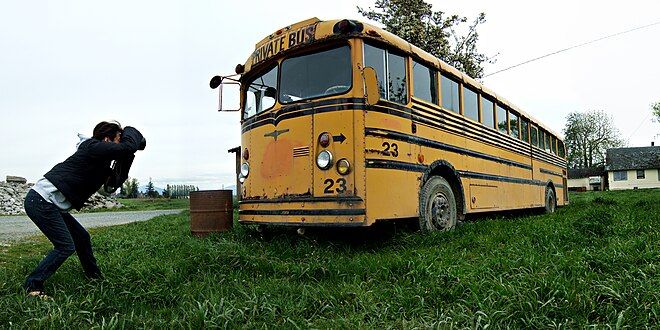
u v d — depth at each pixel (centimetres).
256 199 677
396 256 518
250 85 745
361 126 591
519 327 323
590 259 465
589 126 6825
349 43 613
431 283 415
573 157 7062
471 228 725
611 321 321
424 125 709
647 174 6191
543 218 936
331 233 707
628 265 439
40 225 426
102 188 469
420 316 351
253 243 642
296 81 657
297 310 365
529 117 1238
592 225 646
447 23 2412
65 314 351
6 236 944
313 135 616
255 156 691
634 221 733
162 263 522
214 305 348
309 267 490
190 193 785
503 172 1028
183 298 397
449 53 2366
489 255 536
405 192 649
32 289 418
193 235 770
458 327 324
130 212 2320
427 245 622
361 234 704
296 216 620
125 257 602
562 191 1580
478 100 926
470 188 849
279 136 653
